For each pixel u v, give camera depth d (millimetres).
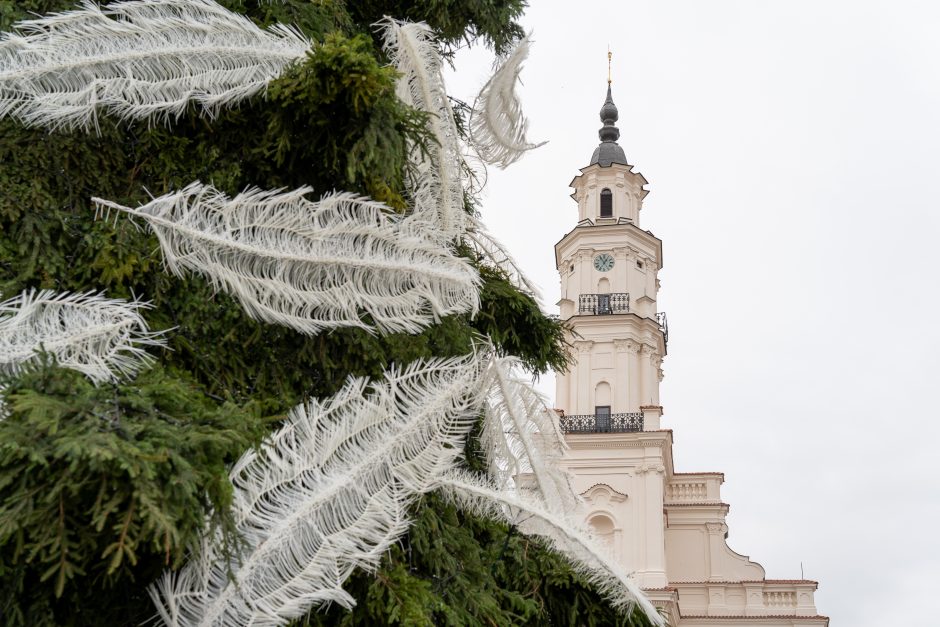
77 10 3666
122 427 2451
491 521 4246
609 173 37938
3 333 2842
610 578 3926
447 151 4199
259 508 2953
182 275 3395
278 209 3383
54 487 2365
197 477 2457
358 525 3162
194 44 3545
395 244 3564
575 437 32531
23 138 3410
